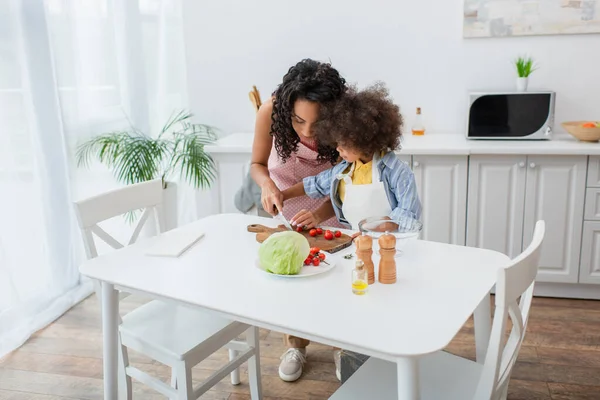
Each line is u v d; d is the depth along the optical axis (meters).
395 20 3.06
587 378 2.15
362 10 3.09
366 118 1.61
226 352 2.43
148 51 3.34
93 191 3.07
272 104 2.02
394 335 1.15
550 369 2.21
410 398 1.13
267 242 1.46
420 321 1.20
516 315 1.24
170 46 3.43
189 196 3.60
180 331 1.71
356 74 3.19
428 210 2.80
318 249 1.56
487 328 1.57
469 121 2.81
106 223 3.14
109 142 2.94
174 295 1.36
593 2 2.82
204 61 3.36
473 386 1.40
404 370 1.11
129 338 1.72
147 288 1.41
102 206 1.85
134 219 3.25
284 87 1.76
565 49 2.92
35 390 2.19
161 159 3.11
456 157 2.71
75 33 2.88
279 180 2.16
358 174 1.81
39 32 2.66
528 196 2.70
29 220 2.67
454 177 2.74
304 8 3.16
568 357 2.29
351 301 1.30
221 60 3.33
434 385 1.41
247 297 1.34
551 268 2.77
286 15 3.19
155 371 2.30
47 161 2.76
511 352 1.30
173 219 3.19
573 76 2.95
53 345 2.53
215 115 3.43
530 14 2.89
